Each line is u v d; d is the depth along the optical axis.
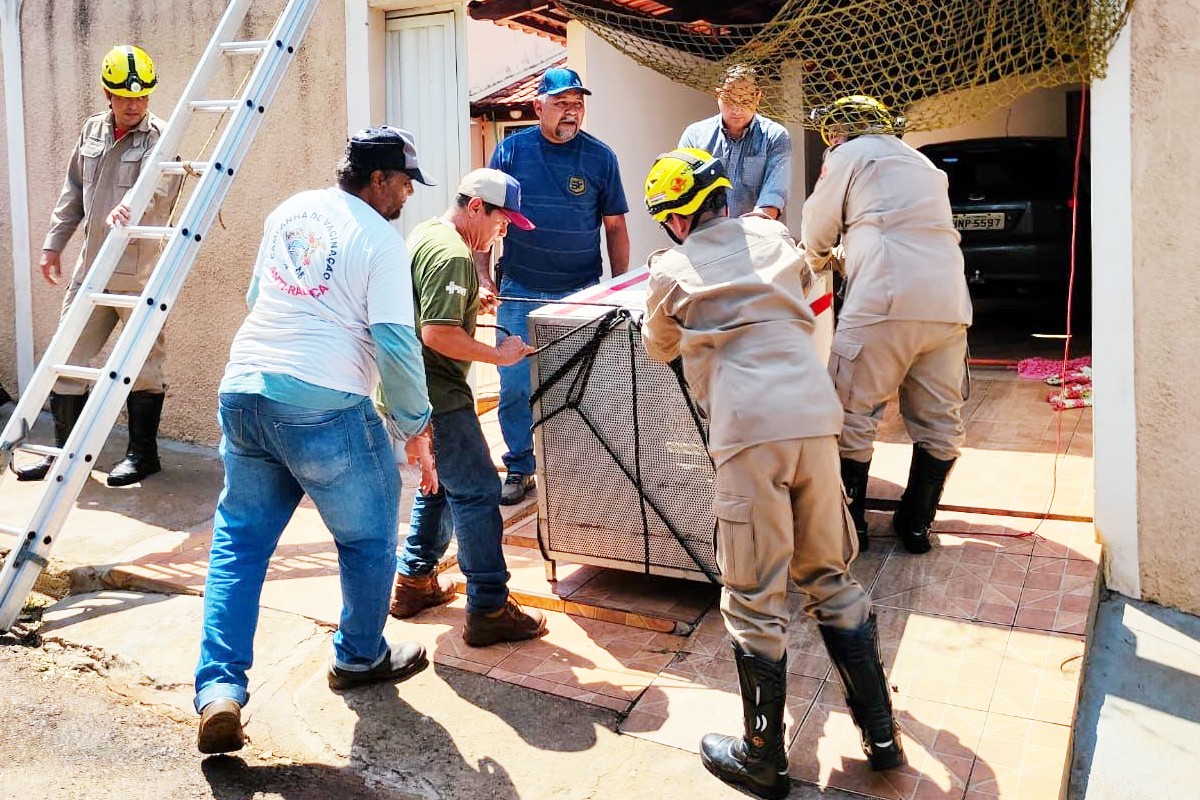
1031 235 7.42
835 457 2.73
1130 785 3.02
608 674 3.38
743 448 2.65
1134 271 3.67
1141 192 3.61
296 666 3.51
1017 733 2.94
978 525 4.21
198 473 5.62
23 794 2.87
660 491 3.67
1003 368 6.62
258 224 5.79
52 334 6.70
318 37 5.52
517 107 11.48
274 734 3.16
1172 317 3.62
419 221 5.66
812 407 2.66
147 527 4.78
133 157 5.17
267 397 2.96
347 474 3.05
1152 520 3.78
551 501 3.88
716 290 2.74
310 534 4.69
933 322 3.71
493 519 3.51
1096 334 3.79
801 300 2.79
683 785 2.84
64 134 6.46
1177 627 3.68
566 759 2.98
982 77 4.18
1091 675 3.46
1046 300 7.64
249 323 3.10
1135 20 3.53
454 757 3.00
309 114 5.59
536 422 3.83
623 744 3.03
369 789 2.90
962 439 3.88
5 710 3.34
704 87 4.78
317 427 3.00
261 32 5.64
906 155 3.79
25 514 4.96
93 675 3.61
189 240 4.18
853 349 3.78
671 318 2.87
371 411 3.12
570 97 4.63
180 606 4.01
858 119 3.90
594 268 4.97
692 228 2.92
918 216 3.72
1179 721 3.25
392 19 5.52
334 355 2.99
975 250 7.60
